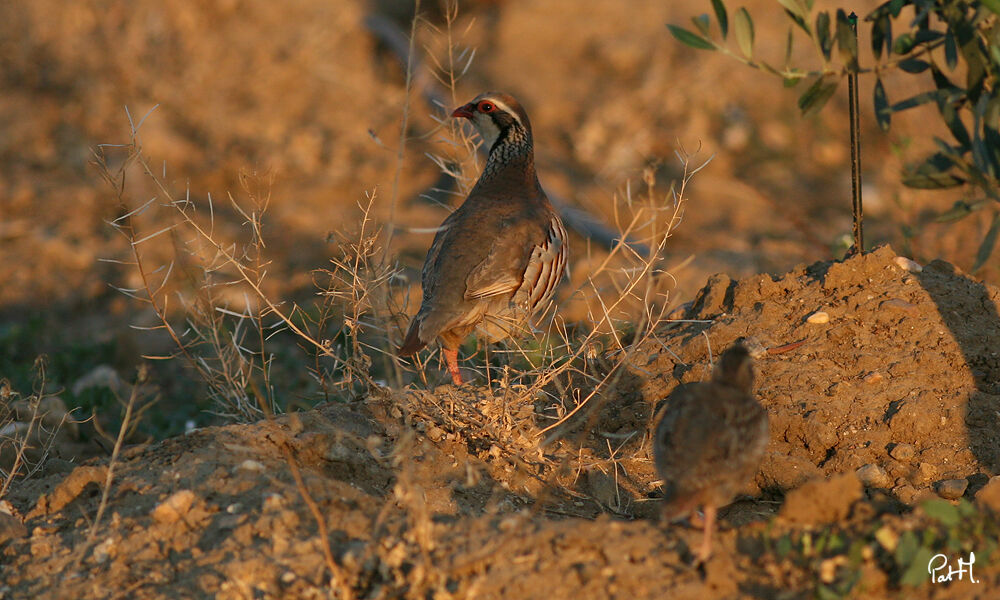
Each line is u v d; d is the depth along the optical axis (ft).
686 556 23.38
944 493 29.89
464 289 36.91
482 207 39.09
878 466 31.17
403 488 26.84
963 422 31.91
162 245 75.20
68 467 34.53
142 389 55.06
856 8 89.45
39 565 25.63
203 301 38.32
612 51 96.58
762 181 82.69
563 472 32.19
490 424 32.73
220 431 30.22
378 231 36.99
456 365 38.19
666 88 92.38
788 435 32.78
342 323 39.42
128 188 81.25
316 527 25.70
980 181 27.14
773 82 91.30
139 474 28.37
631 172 83.05
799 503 24.21
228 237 76.48
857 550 22.34
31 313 69.62
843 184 80.94
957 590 21.57
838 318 35.96
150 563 25.25
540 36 100.32
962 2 27.86
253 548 25.08
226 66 101.45
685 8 102.22
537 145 87.45
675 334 38.17
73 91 97.50
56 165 88.33
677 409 25.09
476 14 105.40
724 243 73.36
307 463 29.73
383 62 102.32
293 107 96.32
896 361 34.06
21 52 101.55
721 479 23.49
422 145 88.53
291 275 71.00
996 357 33.65
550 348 38.19
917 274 36.83
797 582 22.31
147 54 101.86
